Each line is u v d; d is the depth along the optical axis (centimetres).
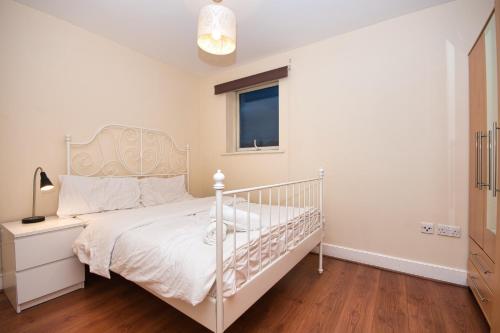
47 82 205
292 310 158
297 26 224
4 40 183
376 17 212
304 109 261
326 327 142
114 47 252
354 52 233
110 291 182
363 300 169
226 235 133
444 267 196
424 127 203
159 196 257
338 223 243
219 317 101
